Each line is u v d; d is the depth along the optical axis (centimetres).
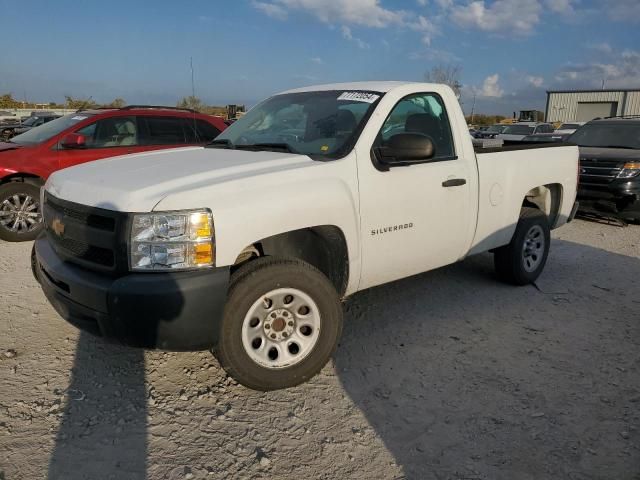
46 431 294
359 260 371
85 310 306
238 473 266
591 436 297
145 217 291
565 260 654
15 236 709
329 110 414
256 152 394
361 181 366
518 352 398
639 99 4241
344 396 337
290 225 325
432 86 438
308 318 341
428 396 338
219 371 364
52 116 2083
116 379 350
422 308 481
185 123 845
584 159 884
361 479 264
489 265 616
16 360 370
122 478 260
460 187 434
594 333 434
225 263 301
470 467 273
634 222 915
